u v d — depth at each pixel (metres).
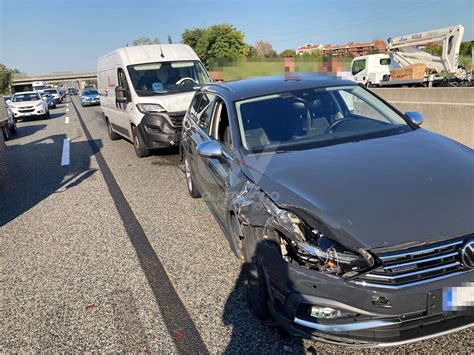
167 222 5.65
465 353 2.80
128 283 4.11
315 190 2.96
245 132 4.09
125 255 4.75
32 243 5.34
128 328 3.40
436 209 2.65
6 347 3.28
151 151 10.44
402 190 2.85
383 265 2.47
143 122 9.05
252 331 3.21
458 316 2.60
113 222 5.84
